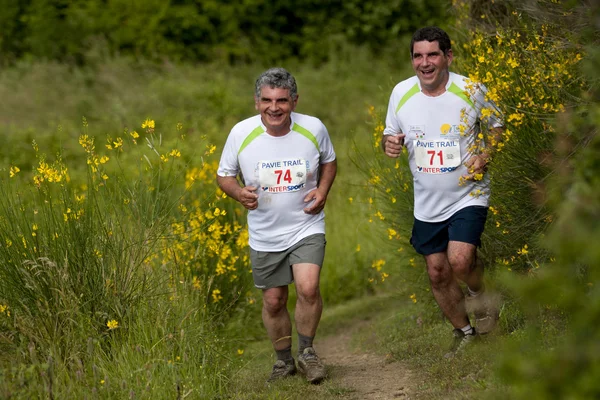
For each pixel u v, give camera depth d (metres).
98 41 40.41
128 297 11.80
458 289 12.13
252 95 37.44
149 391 10.24
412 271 16.03
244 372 13.30
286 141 11.91
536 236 11.34
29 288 11.18
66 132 31.06
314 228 12.17
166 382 10.52
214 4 41.97
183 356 11.01
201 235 14.23
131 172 21.69
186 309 12.38
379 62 39.69
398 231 15.38
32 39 40.72
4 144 28.91
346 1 42.41
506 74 11.58
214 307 14.82
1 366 10.35
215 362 12.24
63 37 40.62
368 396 11.38
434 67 11.34
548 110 10.84
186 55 41.03
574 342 5.46
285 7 42.75
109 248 11.77
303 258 12.07
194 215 14.51
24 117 33.12
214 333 12.91
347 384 12.04
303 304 12.05
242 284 15.80
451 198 11.65
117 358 11.05
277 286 12.40
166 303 12.17
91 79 37.53
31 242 11.44
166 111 33.97
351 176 23.08
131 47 40.94
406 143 11.87
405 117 11.74
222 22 42.12
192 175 13.71
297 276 12.04
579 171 6.97
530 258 11.90
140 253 12.05
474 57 13.34
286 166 11.91
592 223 5.89
